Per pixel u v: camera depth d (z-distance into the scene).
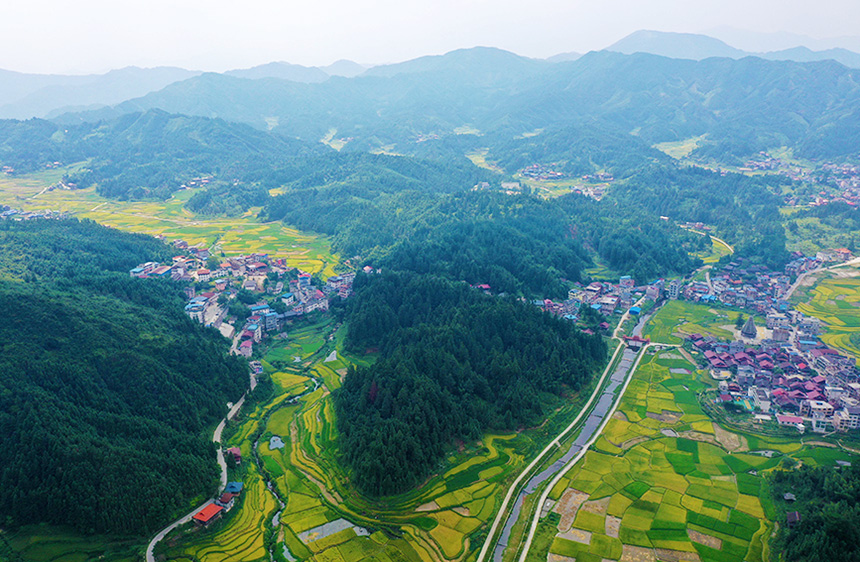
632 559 154.62
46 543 158.12
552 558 155.62
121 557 156.12
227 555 157.75
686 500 176.75
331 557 156.62
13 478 165.88
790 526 161.25
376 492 180.00
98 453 171.50
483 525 168.62
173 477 176.12
